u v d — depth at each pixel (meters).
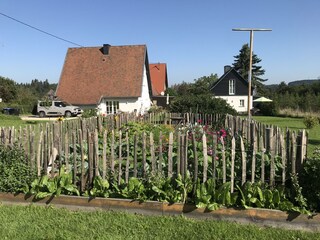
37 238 4.35
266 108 47.16
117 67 39.75
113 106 37.69
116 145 6.75
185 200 5.04
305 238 4.31
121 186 5.41
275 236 4.37
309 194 4.71
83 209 5.29
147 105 41.56
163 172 5.34
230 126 12.88
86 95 38.22
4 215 5.05
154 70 60.47
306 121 21.81
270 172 4.98
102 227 4.64
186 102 24.27
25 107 44.22
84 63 41.09
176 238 4.33
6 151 5.84
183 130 11.41
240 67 82.69
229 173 5.21
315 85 61.09
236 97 55.81
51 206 5.39
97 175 5.50
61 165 5.84
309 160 4.83
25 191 5.54
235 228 4.57
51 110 36.88
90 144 5.51
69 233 4.46
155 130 11.58
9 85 60.38
